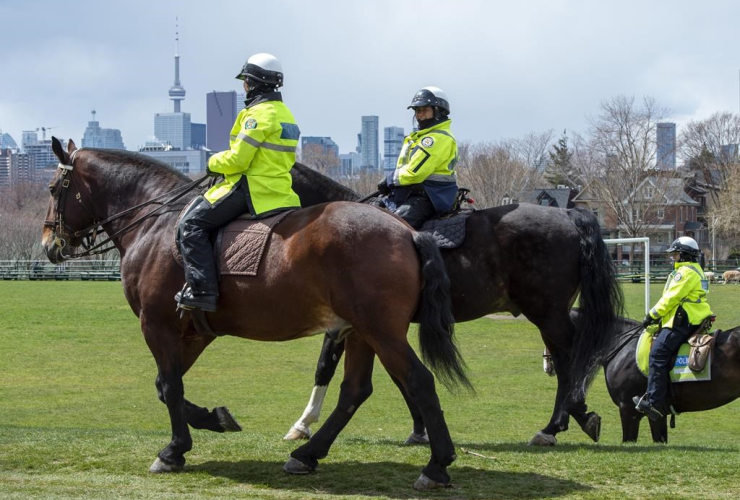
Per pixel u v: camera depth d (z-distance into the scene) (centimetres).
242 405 1580
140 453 732
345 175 10069
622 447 797
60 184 788
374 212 626
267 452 743
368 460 716
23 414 1470
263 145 671
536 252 790
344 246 606
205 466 695
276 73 690
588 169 6744
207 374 1961
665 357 902
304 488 635
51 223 796
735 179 6681
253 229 654
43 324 2927
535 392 1700
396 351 600
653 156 6431
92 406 1551
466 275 791
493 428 1342
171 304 680
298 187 836
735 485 633
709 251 7206
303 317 629
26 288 4822
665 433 958
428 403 603
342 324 629
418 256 617
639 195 6381
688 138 8056
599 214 6912
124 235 741
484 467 689
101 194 775
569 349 805
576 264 794
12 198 9775
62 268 5856
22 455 724
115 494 604
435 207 799
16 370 1992
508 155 7412
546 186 8481
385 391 1702
